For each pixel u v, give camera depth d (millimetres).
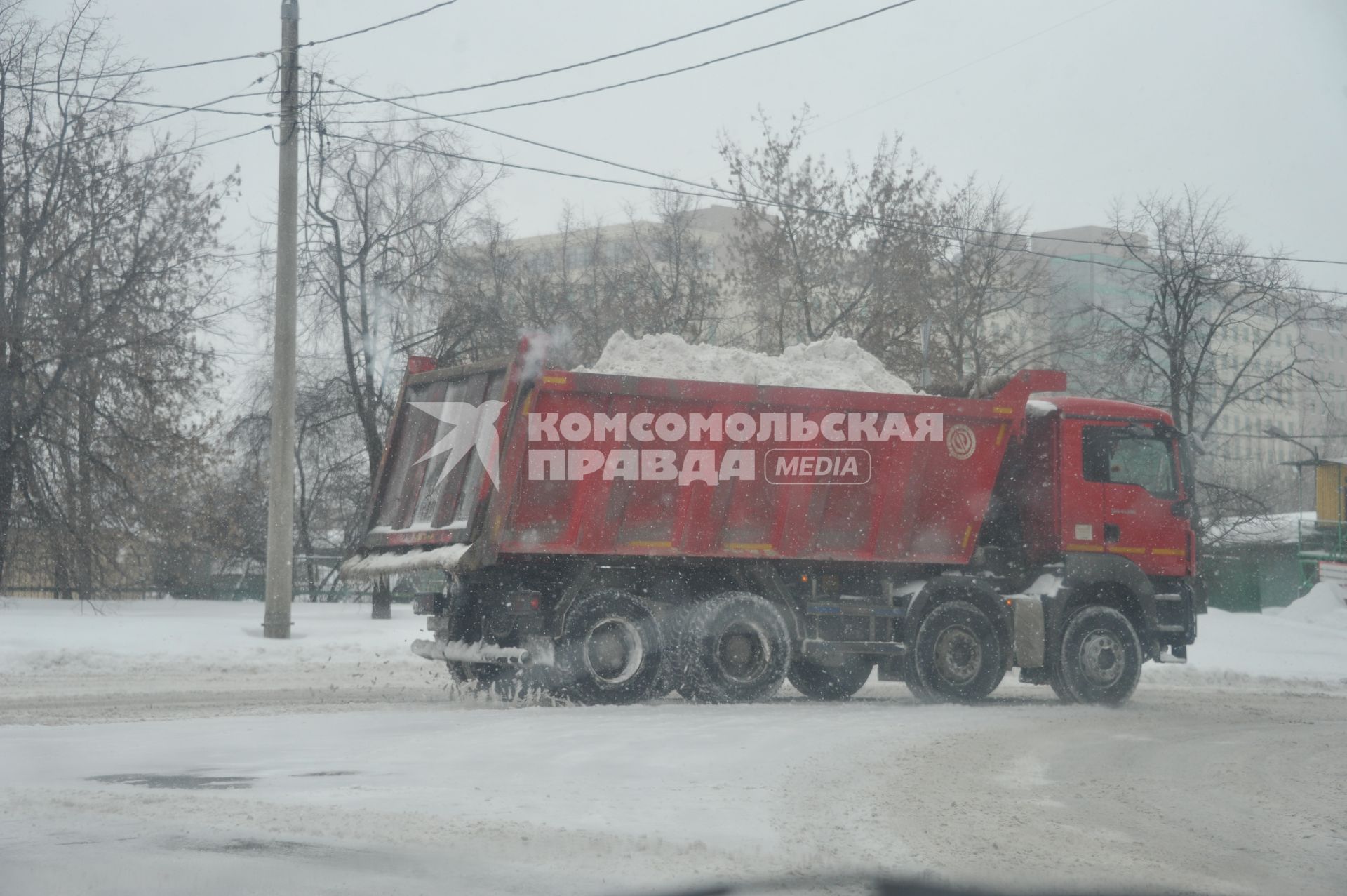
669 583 13312
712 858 5980
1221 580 36562
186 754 9016
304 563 33219
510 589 12617
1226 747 10797
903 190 34188
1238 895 5652
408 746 9508
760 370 13789
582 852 6035
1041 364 36438
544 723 11047
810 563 13891
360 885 5406
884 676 14242
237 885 5410
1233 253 33781
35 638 16969
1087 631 14461
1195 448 15344
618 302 36156
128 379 25875
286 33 19453
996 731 11508
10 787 7629
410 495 13688
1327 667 21359
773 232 33781
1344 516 38375
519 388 12297
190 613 23453
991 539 14922
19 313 25516
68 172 26016
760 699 13312
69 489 25641
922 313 33531
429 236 28750
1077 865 6102
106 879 5492
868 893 5457
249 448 30859
